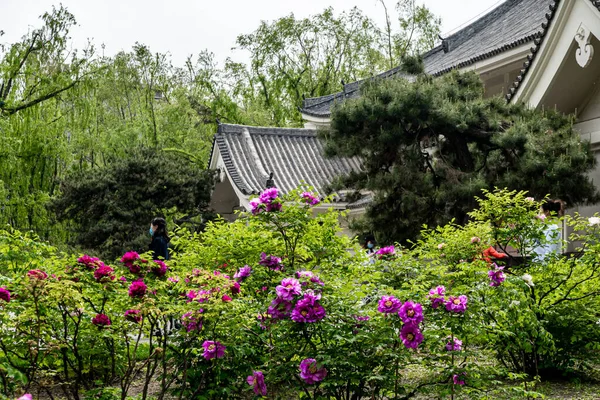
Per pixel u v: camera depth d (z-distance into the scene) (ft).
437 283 21.24
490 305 20.80
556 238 26.25
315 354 17.69
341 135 54.24
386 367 17.80
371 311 17.69
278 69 147.13
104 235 81.30
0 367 15.64
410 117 51.34
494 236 25.75
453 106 50.83
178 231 27.22
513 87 55.83
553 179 46.93
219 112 130.11
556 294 25.43
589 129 54.39
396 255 22.08
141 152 87.40
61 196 84.38
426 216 52.24
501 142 48.39
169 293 19.67
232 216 91.20
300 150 86.84
